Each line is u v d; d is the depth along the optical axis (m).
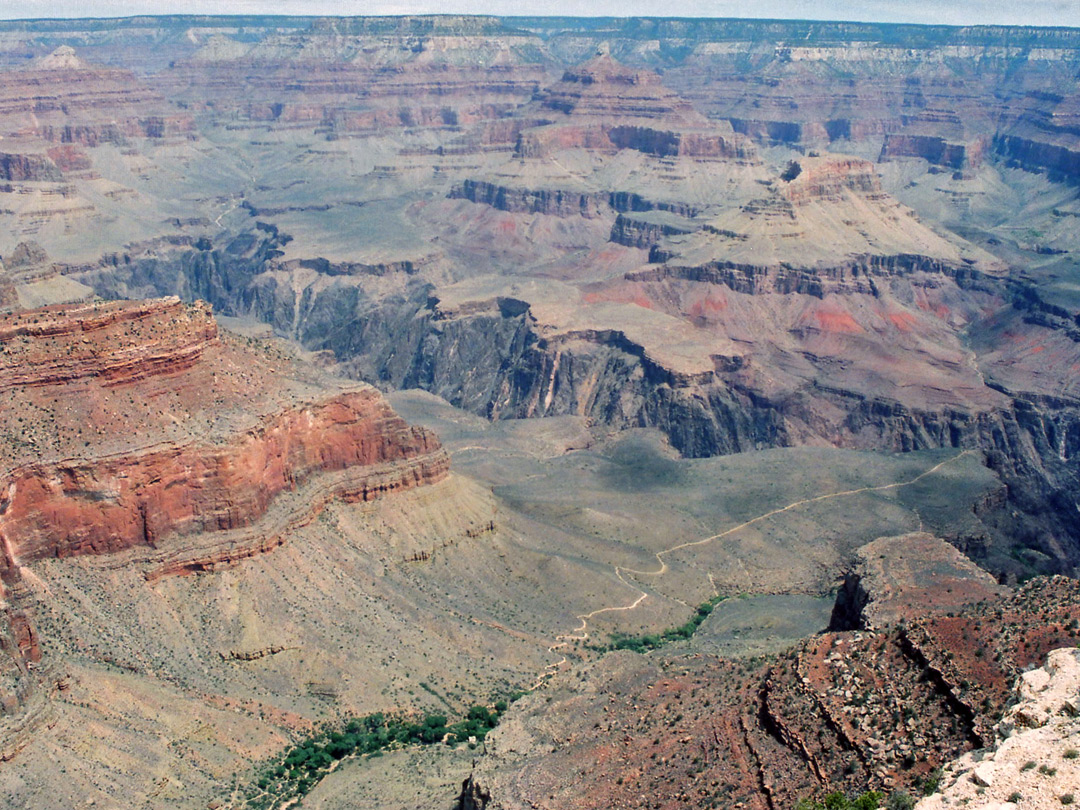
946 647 84.38
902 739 78.25
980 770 59.94
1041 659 80.44
